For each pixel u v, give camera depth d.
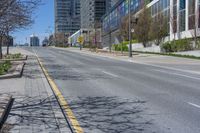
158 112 11.37
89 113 11.24
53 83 19.34
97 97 14.48
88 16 144.50
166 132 8.93
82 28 144.38
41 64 36.94
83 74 25.39
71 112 11.37
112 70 29.39
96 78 22.48
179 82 20.33
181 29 58.59
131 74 25.66
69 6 136.25
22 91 15.90
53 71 27.92
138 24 72.94
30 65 35.16
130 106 12.41
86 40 137.62
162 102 13.24
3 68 25.22
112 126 9.56
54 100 13.54
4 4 12.04
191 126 9.53
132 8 93.19
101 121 10.14
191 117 10.64
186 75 25.25
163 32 66.31
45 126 9.48
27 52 76.88
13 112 11.23
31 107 12.06
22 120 10.15
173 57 48.81
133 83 19.67
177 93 15.68
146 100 13.71
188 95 15.08
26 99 13.70
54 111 11.42
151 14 75.81
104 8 143.38
